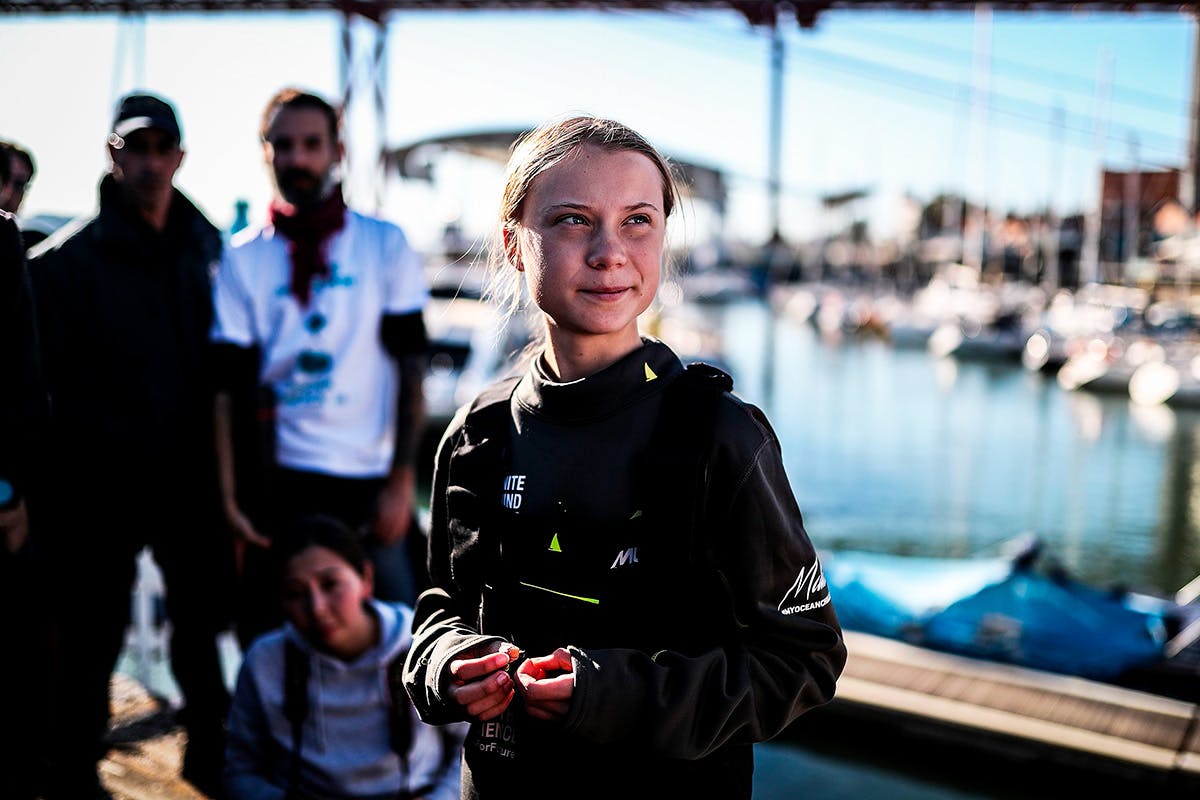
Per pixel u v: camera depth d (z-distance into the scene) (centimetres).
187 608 282
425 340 279
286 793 236
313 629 236
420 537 303
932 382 2703
